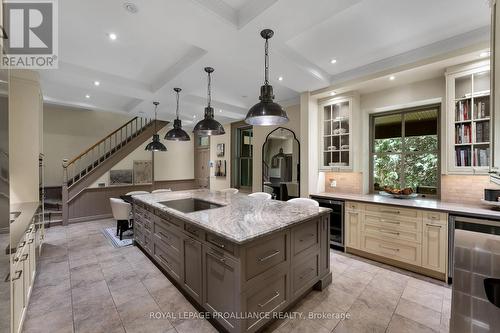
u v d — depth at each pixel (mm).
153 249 3002
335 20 2240
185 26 2105
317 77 3303
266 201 3129
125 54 2951
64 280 2670
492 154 1220
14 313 1681
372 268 2945
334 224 3607
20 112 3207
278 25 2090
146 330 1884
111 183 6047
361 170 3852
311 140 3947
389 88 3549
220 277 1808
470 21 2254
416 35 2508
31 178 3273
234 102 5250
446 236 2559
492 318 926
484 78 2537
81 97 4863
